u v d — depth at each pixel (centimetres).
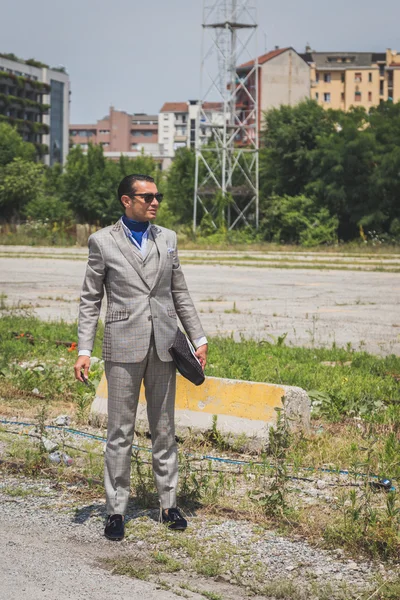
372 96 13538
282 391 716
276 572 468
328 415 852
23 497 597
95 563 479
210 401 741
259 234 6125
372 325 1688
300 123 6231
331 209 6003
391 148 5944
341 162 5900
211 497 584
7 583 446
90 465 662
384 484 606
